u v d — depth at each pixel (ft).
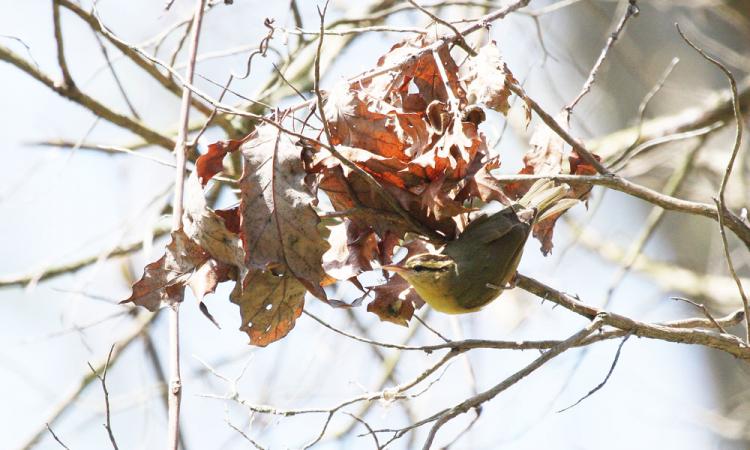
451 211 23.61
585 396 23.54
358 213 24.54
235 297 24.08
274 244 23.08
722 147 55.57
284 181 23.22
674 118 49.34
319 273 23.18
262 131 23.68
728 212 26.40
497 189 23.89
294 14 37.01
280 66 39.11
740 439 49.11
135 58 35.01
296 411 24.35
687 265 57.21
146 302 23.81
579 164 28.27
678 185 45.11
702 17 57.67
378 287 26.12
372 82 25.49
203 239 23.38
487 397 22.95
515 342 24.44
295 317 24.72
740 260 54.39
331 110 23.97
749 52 56.13
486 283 25.77
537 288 26.96
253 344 24.98
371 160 23.61
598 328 24.21
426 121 24.68
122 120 36.50
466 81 24.91
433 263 26.27
